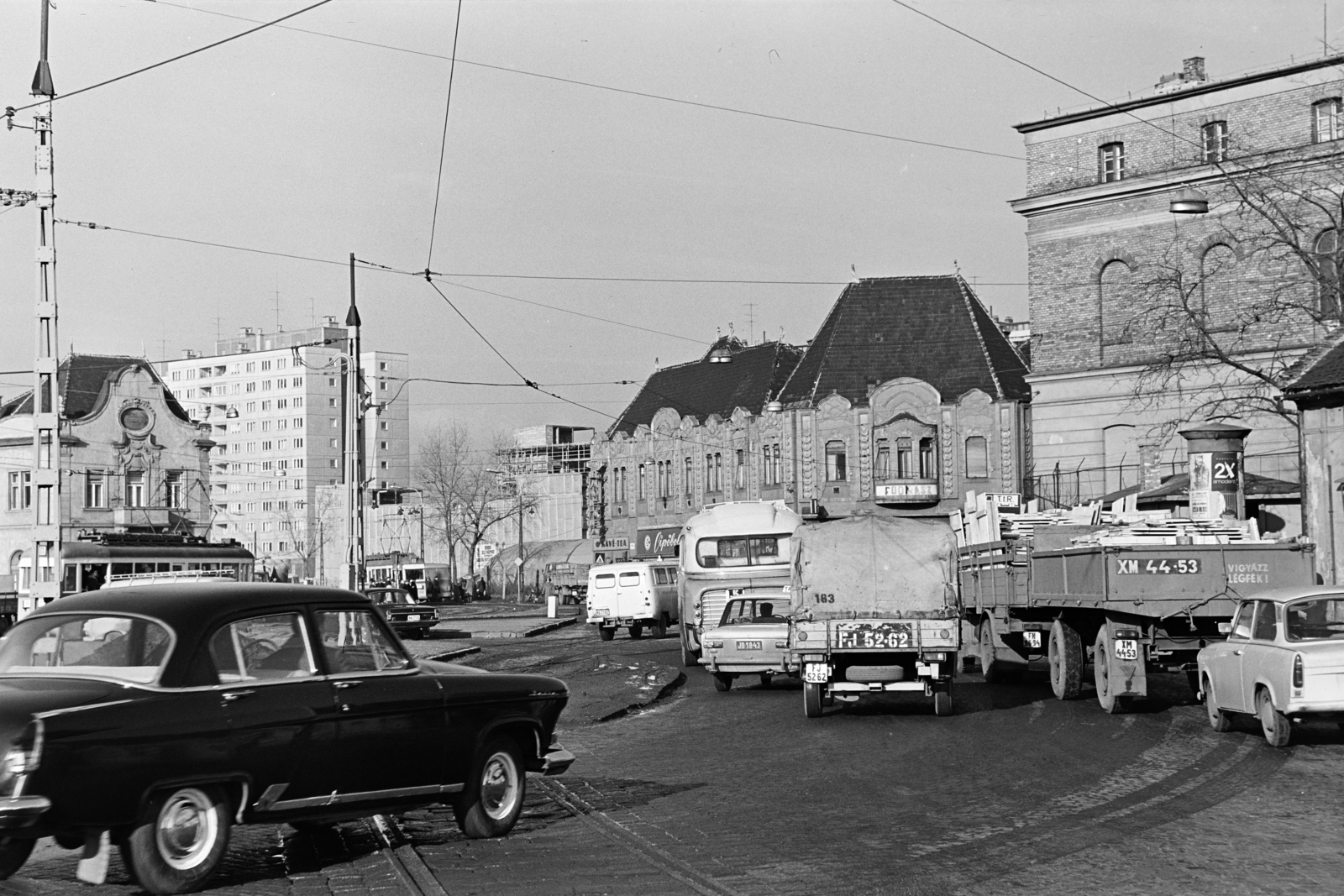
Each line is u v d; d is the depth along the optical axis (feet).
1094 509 83.76
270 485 545.03
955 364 242.37
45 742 25.39
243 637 29.25
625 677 92.07
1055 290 169.89
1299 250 126.52
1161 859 30.71
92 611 28.94
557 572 352.08
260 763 28.71
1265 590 61.87
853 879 29.01
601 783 44.37
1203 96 157.69
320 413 541.34
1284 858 30.68
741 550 101.55
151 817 27.22
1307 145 139.33
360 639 31.65
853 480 244.01
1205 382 156.66
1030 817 36.42
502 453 404.16
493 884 28.81
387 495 495.41
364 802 30.99
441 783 32.81
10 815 24.91
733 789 42.65
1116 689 62.28
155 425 271.08
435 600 334.24
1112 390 164.76
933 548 69.26
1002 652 83.35
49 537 90.68
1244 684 51.65
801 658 63.87
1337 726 55.52
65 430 258.16
